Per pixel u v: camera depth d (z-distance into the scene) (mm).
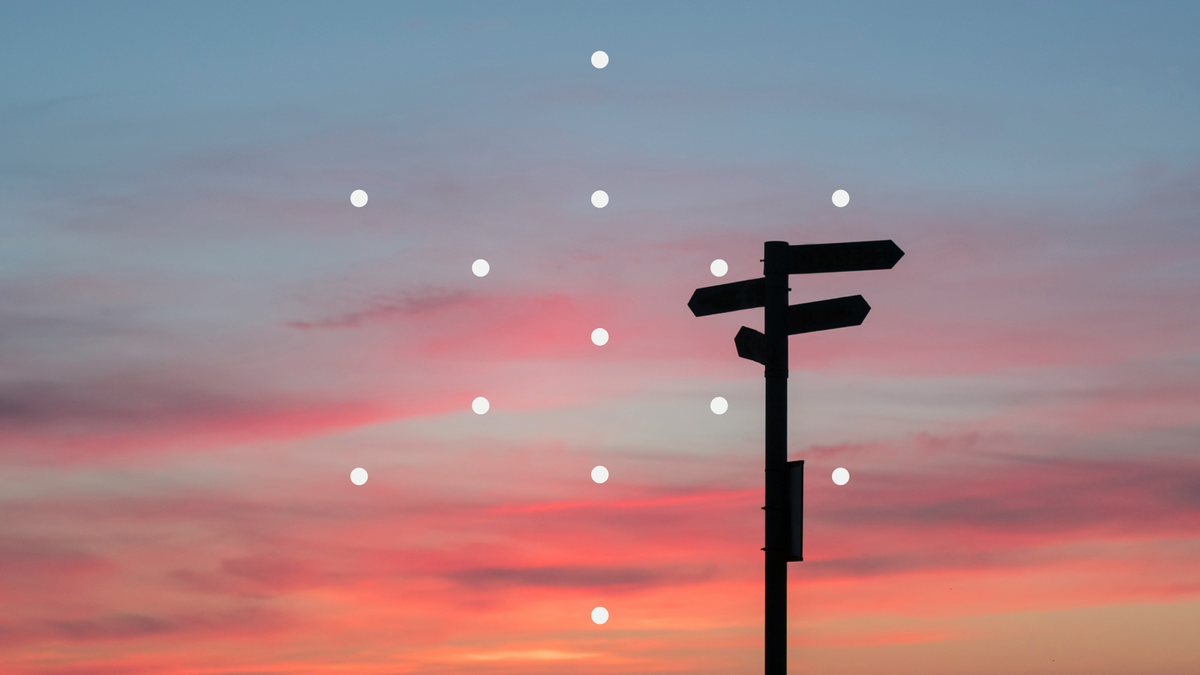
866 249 7793
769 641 7531
